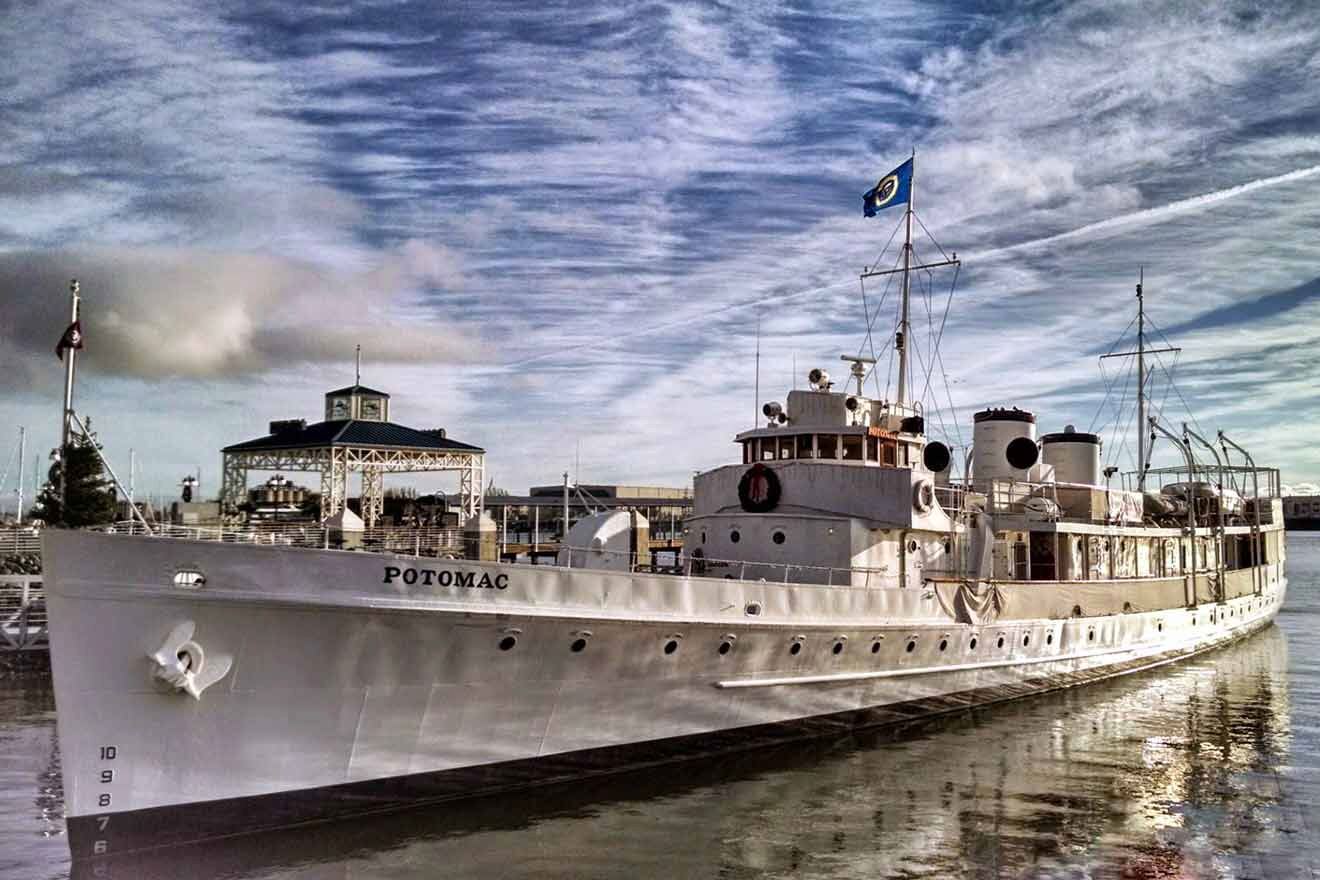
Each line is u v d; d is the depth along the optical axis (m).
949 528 27.00
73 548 14.86
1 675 31.02
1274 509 53.88
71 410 21.00
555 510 73.56
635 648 19.67
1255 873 16.38
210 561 15.62
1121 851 17.34
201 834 15.96
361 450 54.28
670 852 16.97
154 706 15.52
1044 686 30.48
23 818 18.55
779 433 26.55
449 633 17.44
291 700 16.50
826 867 16.45
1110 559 34.91
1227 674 36.25
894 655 24.88
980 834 18.14
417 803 17.94
